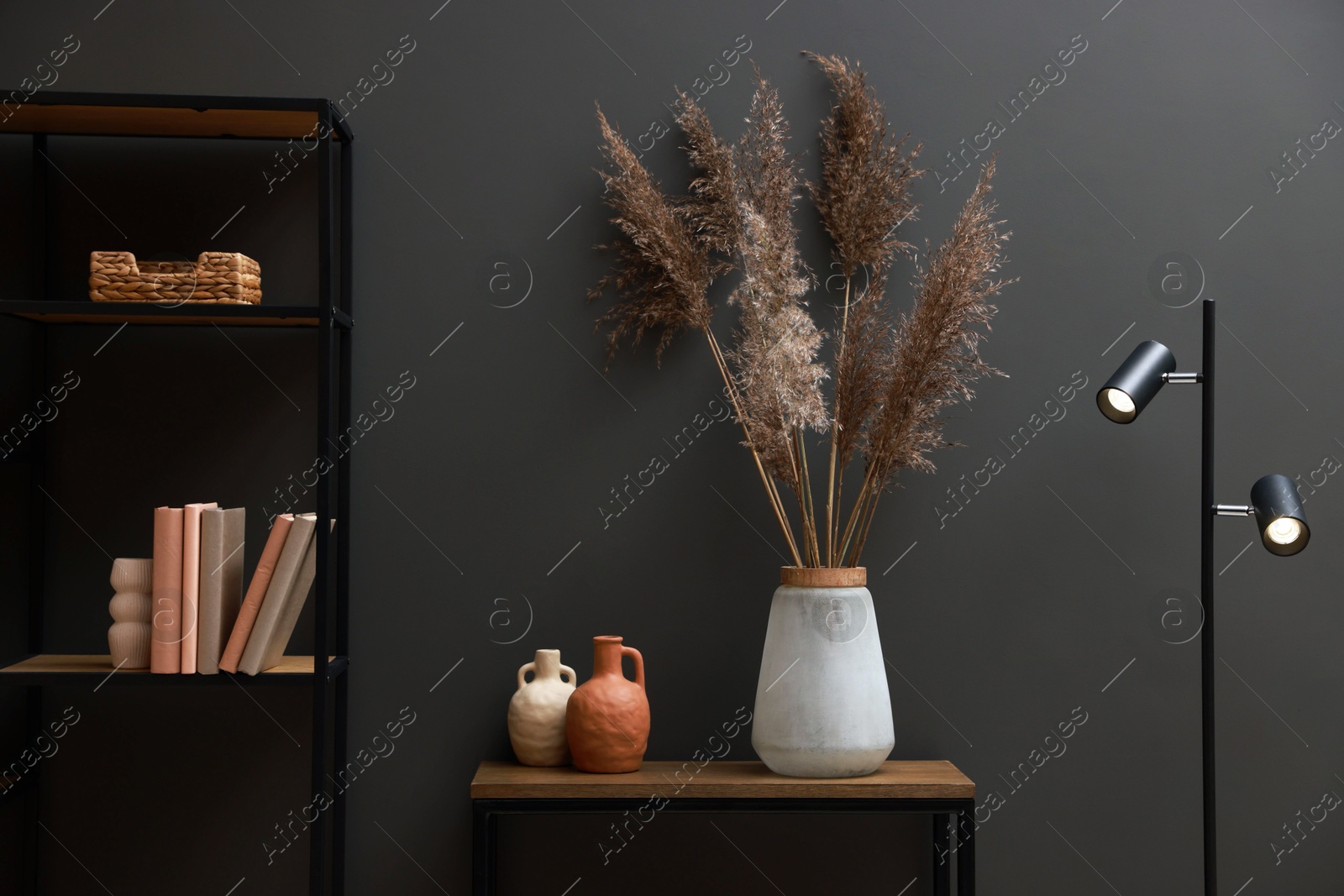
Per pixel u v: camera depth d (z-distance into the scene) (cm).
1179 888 190
